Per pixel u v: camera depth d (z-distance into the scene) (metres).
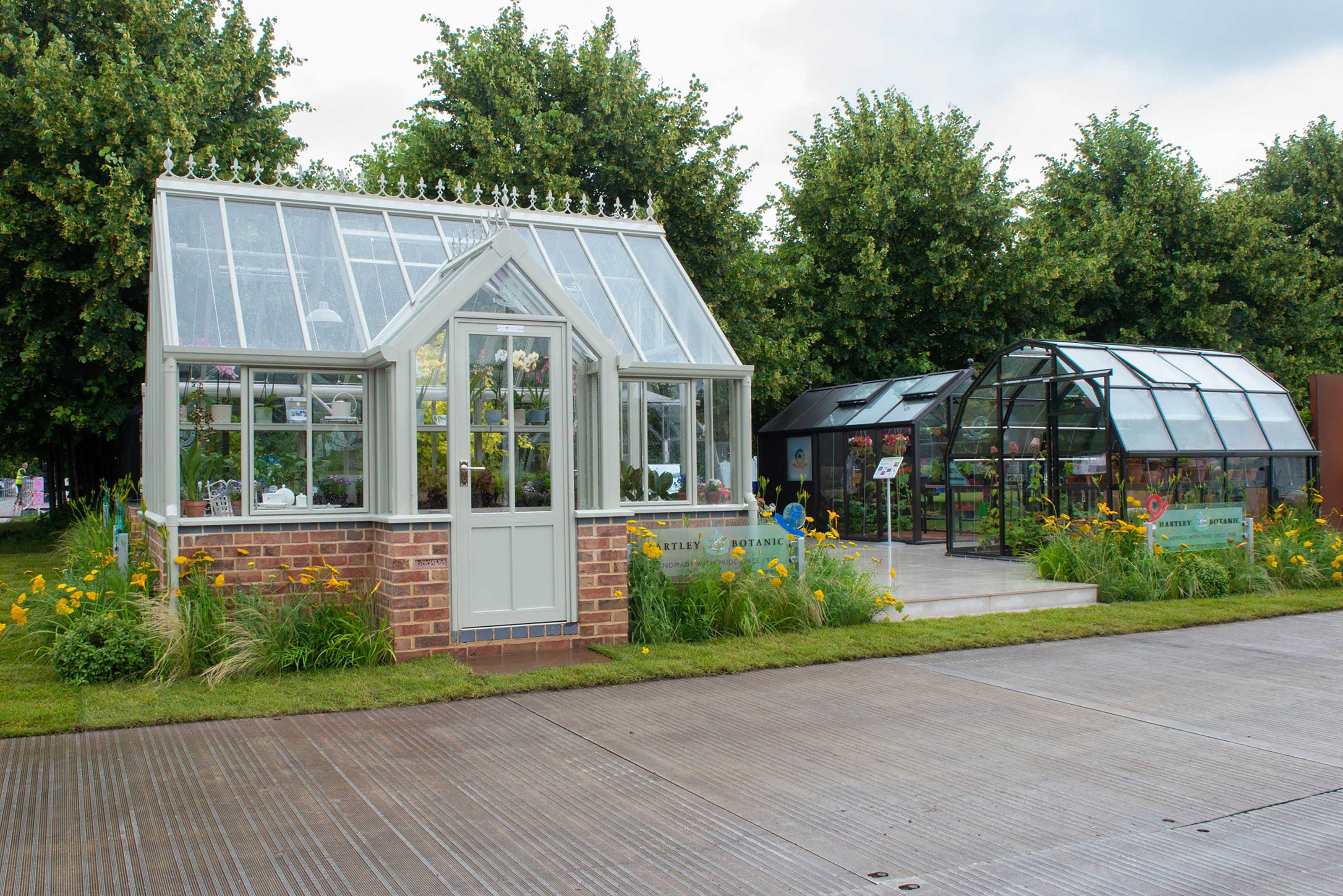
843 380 27.28
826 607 10.62
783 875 4.38
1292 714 7.35
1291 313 31.36
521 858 4.57
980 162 27.12
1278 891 4.23
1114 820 5.10
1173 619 11.30
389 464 9.11
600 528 9.65
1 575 15.43
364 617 8.90
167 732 6.67
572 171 22.55
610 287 11.95
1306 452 16.27
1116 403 14.95
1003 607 12.13
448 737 6.59
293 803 5.30
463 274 9.18
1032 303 27.45
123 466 22.44
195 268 9.85
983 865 4.50
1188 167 31.41
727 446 11.66
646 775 5.80
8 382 19.88
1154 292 30.34
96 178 19.48
